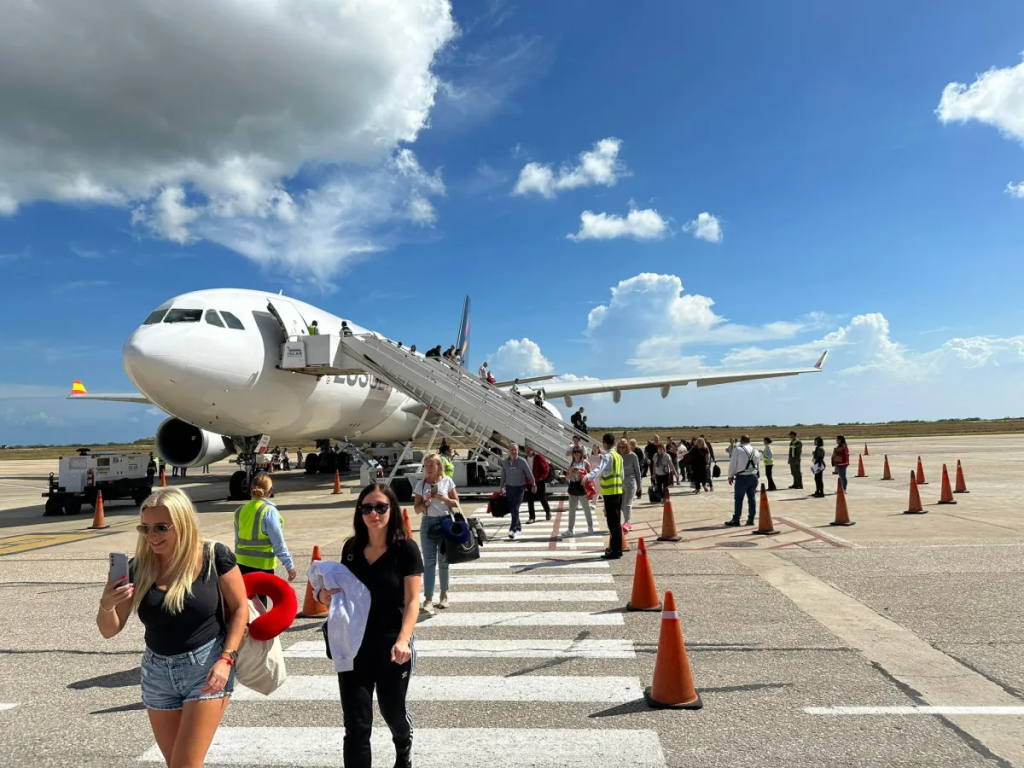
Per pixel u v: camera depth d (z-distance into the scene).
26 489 29.45
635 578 7.02
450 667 5.43
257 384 17.11
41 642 6.46
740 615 6.61
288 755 4.00
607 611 6.98
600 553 10.27
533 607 7.22
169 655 2.97
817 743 3.93
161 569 3.01
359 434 25.02
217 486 25.50
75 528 15.07
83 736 4.33
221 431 18.08
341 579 3.39
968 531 11.19
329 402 20.56
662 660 4.59
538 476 14.29
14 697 5.04
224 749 4.09
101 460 17.95
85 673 5.59
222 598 3.10
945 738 3.96
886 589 7.45
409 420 27.84
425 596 7.06
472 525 8.48
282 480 28.25
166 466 43.44
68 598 8.27
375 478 18.28
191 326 15.80
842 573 8.29
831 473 25.72
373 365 18.86
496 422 17.88
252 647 3.25
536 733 4.19
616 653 5.68
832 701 4.54
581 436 20.62
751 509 12.52
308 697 4.94
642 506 16.20
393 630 3.42
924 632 5.95
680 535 11.59
